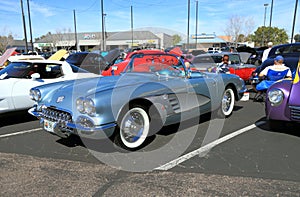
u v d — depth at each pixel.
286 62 6.79
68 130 3.14
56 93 3.45
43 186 2.63
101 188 2.58
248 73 8.38
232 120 4.93
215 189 2.53
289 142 3.74
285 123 4.34
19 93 4.68
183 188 2.56
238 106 6.21
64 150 3.55
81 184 2.66
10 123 4.93
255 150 3.47
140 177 2.79
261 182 2.64
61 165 3.10
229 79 4.95
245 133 4.16
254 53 15.77
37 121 5.05
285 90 3.71
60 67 5.39
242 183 2.63
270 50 7.74
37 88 3.75
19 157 3.34
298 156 3.26
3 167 3.06
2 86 4.51
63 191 2.54
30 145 3.76
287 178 2.72
